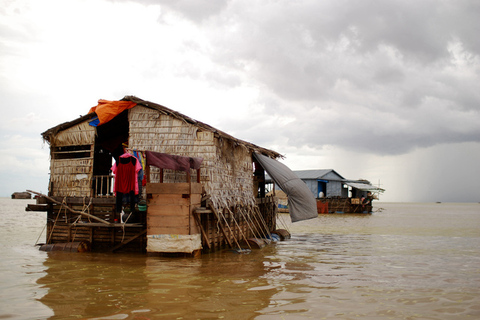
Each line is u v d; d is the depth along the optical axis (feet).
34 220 110.22
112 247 51.37
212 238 53.06
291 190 63.36
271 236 69.97
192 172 51.67
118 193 48.42
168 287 33.60
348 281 36.96
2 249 54.08
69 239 53.31
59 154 56.75
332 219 130.62
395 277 38.96
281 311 27.48
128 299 29.91
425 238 74.23
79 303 28.84
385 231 88.33
